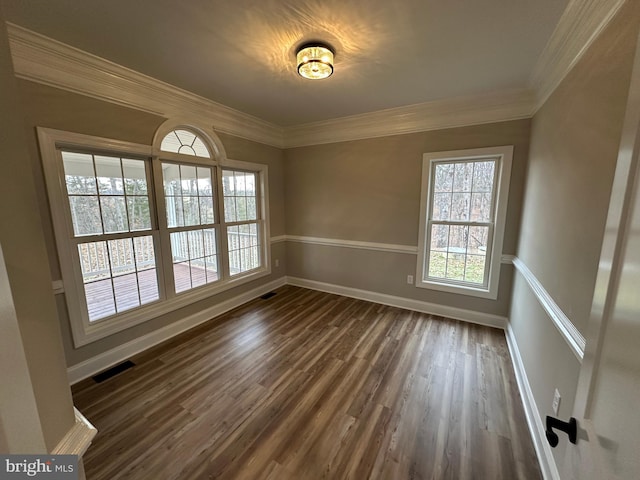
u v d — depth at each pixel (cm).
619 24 103
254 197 379
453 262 316
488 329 288
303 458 145
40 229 60
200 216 305
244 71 215
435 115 292
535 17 150
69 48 179
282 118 337
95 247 219
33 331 56
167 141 270
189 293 291
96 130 207
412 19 154
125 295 240
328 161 376
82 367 210
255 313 329
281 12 148
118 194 232
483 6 143
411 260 335
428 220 322
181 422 168
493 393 193
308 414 174
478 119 274
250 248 379
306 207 405
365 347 253
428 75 220
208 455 146
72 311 203
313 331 284
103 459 144
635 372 46
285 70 213
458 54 189
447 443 154
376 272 362
